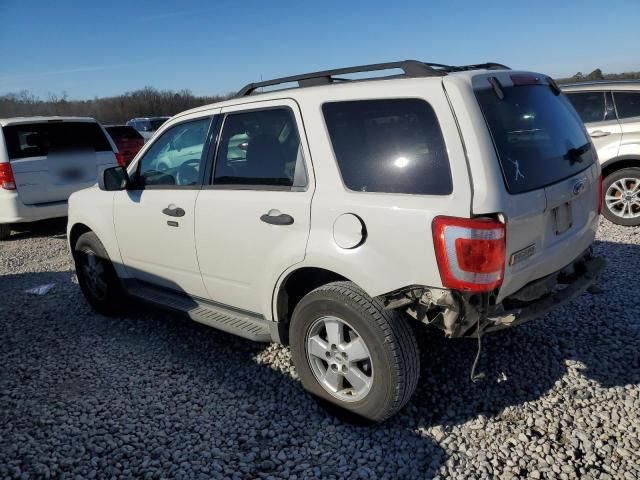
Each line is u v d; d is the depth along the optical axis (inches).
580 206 120.9
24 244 321.4
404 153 103.0
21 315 197.3
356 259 106.0
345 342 113.7
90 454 112.8
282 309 127.6
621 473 98.2
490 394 125.5
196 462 108.7
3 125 302.2
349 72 120.8
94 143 335.9
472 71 107.7
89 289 193.5
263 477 103.5
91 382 143.6
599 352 140.9
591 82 278.8
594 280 122.0
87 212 179.5
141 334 173.6
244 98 134.6
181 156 148.9
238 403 129.4
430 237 97.0
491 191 94.0
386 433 114.0
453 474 101.0
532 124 112.3
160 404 130.7
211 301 147.8
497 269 95.2
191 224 140.9
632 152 261.0
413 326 140.2
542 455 104.5
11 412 130.3
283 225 117.8
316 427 118.1
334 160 112.1
